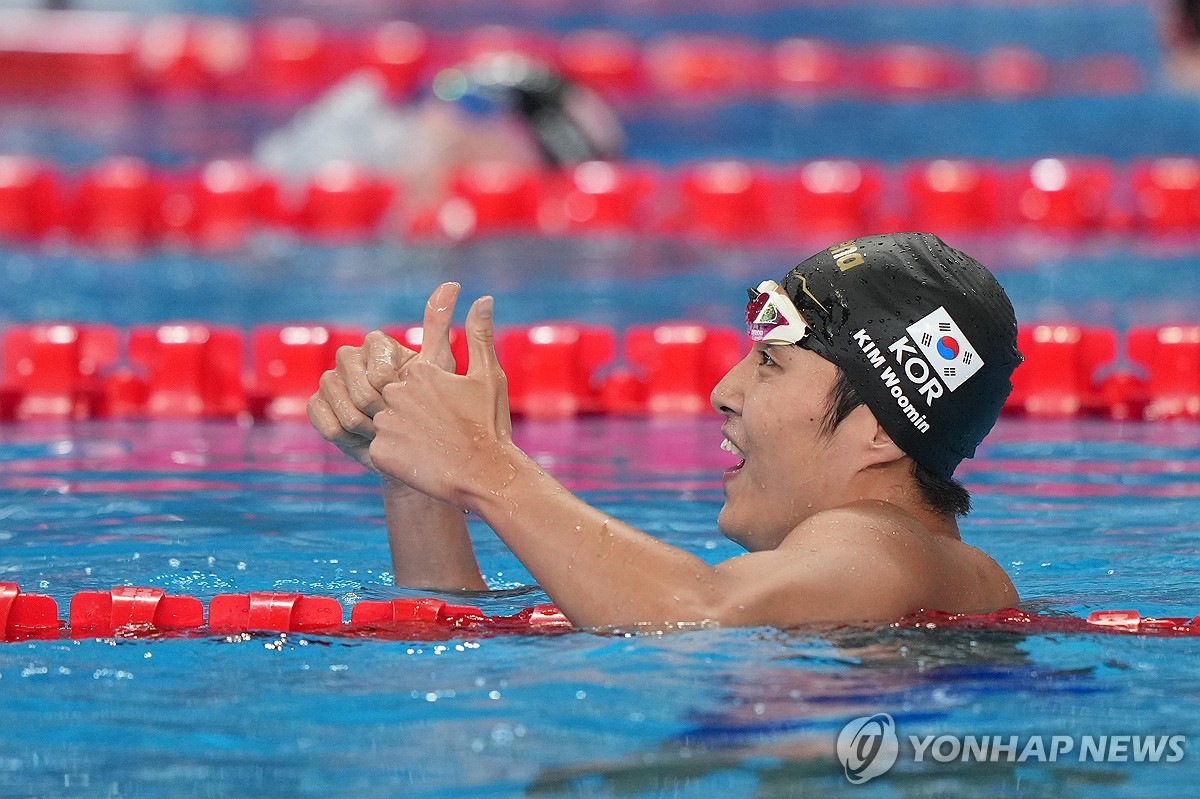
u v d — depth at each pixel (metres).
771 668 7.02
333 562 10.26
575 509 7.39
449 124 28.58
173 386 17.78
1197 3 45.31
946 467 7.98
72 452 15.07
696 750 6.26
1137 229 28.77
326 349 17.89
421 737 6.46
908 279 7.77
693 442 15.91
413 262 26.19
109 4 45.81
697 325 19.09
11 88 40.12
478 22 48.59
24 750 6.39
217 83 40.59
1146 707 6.79
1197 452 15.10
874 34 48.28
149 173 28.77
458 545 9.29
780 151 35.38
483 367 7.62
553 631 7.86
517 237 27.55
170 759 6.28
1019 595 9.16
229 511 12.25
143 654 7.66
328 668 7.37
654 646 7.19
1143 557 10.54
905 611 7.45
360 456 8.01
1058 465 14.47
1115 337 17.77
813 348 7.80
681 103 41.38
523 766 6.14
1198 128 36.81
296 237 28.39
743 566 7.48
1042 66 44.53
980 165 33.41
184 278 24.77
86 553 10.51
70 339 17.78
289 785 6.00
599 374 18.67
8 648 7.79
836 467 7.87
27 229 28.05
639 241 27.47
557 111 29.09
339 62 40.94
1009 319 7.95
